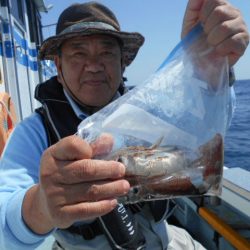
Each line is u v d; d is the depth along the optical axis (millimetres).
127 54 1677
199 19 967
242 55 958
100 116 861
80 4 1452
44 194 728
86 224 1339
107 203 710
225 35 908
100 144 814
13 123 2588
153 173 811
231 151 7043
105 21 1419
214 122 908
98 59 1409
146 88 900
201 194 848
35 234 906
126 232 1305
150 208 1477
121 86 1662
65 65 1437
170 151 848
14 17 4508
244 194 1785
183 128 878
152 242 1468
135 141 847
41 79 6895
